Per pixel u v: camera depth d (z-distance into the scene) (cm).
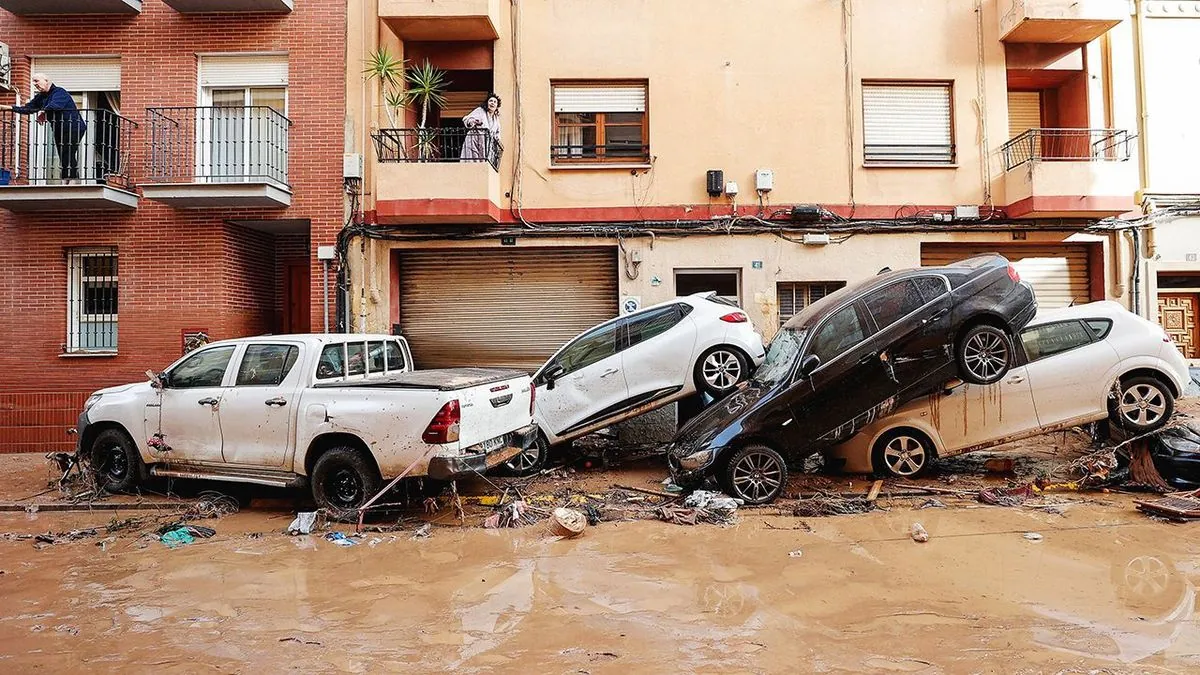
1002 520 579
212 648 363
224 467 661
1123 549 500
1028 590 425
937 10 1054
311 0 1051
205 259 1023
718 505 625
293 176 1041
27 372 1029
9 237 1038
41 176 1038
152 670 338
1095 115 1052
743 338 796
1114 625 370
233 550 541
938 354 642
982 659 332
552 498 684
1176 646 342
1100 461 695
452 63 1060
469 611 410
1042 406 682
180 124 1045
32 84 1056
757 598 421
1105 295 1027
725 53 1053
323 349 665
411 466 586
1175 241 1027
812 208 1023
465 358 1074
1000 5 1041
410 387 602
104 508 675
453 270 1074
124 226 1027
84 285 1048
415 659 346
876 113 1061
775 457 641
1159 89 1056
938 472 744
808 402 643
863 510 615
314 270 1038
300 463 627
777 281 1032
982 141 1045
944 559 487
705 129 1048
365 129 1043
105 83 1065
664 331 809
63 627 394
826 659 337
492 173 998
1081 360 682
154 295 1021
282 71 1059
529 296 1070
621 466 855
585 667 333
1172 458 635
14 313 1032
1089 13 979
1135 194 1030
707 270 1042
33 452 996
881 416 653
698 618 392
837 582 446
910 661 332
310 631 384
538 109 1049
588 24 1055
